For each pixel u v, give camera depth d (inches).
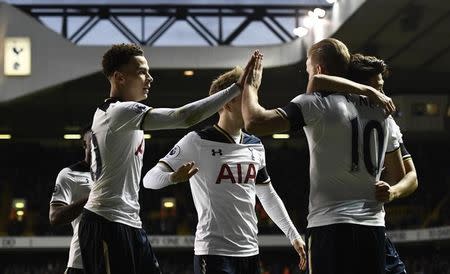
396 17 932.0
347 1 930.1
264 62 1111.0
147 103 1302.9
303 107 174.7
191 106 184.7
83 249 197.8
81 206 217.8
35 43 1122.7
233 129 238.8
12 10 1126.4
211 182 234.8
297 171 1445.6
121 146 195.2
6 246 1272.1
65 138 1430.9
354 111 177.9
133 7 1160.8
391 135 191.2
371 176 178.7
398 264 247.8
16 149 1471.5
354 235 173.9
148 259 200.2
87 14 1172.5
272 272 1318.9
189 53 1129.4
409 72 1187.9
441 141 1389.0
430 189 1375.5
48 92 1157.1
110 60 203.9
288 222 253.8
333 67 183.0
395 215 1339.8
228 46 1130.0
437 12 914.1
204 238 234.4
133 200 199.6
